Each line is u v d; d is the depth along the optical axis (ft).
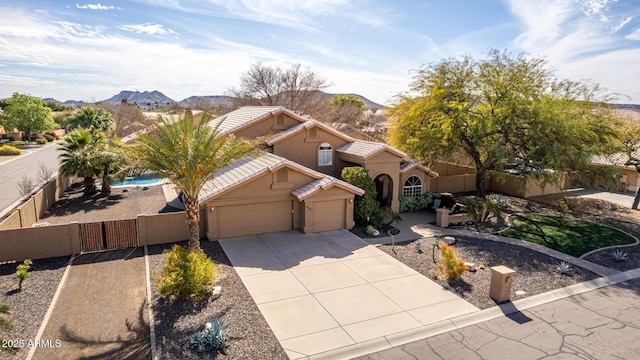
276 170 62.59
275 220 65.16
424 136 83.76
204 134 50.01
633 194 103.71
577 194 103.14
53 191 82.02
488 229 71.10
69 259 52.42
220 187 60.64
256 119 79.41
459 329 37.55
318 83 207.31
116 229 55.98
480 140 80.84
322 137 80.89
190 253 44.21
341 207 67.56
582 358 33.17
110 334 35.17
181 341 34.24
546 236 67.31
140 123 178.50
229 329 36.29
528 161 79.20
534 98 78.18
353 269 51.01
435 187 97.81
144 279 46.52
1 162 129.80
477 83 81.92
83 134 89.61
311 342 34.73
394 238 63.93
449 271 47.85
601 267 53.78
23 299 41.14
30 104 188.44
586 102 84.58
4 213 71.82
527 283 47.88
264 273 49.11
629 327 38.22
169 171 48.85
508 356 33.35
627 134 89.61
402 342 35.29
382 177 83.51
